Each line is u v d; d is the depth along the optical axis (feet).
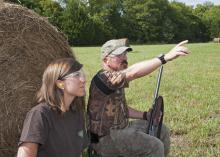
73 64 13.35
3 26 16.96
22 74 17.08
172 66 76.23
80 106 14.21
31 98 17.19
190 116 29.94
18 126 17.04
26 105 17.10
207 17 354.95
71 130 13.52
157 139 16.83
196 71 66.54
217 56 108.99
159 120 18.17
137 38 321.93
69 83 13.23
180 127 26.96
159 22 330.34
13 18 17.12
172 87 45.93
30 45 17.34
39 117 12.85
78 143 13.79
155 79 52.60
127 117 17.26
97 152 16.97
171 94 40.57
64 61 13.33
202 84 48.96
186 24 341.21
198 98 38.17
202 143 24.06
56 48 18.04
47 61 17.66
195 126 27.48
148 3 321.73
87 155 19.33
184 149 22.90
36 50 17.44
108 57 16.94
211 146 23.39
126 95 39.11
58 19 246.47
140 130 17.92
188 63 83.76
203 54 118.93
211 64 81.66
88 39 258.98
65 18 249.34
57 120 13.17
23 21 17.29
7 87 16.89
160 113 18.35
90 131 16.71
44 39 17.70
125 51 16.80
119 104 16.69
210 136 25.79
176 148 23.00
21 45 17.16
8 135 16.99
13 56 17.01
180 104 34.55
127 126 17.17
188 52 15.98
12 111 16.93
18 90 16.97
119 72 16.21
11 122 16.96
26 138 12.63
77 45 255.50
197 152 22.38
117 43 17.01
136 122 18.97
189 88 45.39
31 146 12.62
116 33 305.94
